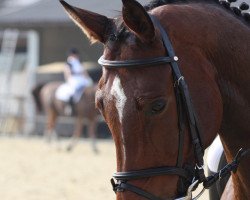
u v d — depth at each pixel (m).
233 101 6.14
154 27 5.60
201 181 5.72
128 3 5.44
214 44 5.98
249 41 6.21
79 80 30.91
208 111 5.70
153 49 5.61
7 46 42.62
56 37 42.09
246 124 6.20
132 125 5.45
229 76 6.10
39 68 39.03
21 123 38.06
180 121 5.55
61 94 31.52
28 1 71.12
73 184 20.14
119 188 5.50
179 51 5.76
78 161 25.86
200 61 5.80
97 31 5.89
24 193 18.61
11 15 40.81
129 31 5.69
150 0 6.28
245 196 6.47
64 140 34.97
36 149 30.20
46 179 21.14
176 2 6.23
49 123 32.41
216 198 7.82
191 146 5.64
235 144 6.32
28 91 37.78
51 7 40.72
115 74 5.59
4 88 39.47
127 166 5.48
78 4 40.41
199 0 6.34
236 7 6.48
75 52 31.62
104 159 26.59
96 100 5.71
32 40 42.25
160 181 5.50
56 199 17.61
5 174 22.27
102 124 35.31
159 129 5.46
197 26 5.95
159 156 5.48
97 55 41.03
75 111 31.11
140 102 5.44
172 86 5.58
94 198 17.69
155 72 5.54
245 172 6.30
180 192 5.61
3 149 30.03
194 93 5.68
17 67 43.44
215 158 7.54
